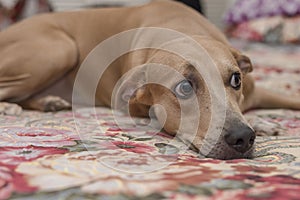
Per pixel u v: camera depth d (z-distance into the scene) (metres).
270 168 1.08
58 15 2.23
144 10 2.04
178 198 0.86
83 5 4.76
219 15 5.51
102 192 0.89
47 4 3.88
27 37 2.09
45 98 2.01
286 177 1.00
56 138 1.38
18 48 2.05
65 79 2.16
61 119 1.74
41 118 1.77
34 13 3.78
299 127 1.68
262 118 1.84
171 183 0.94
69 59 2.07
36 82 2.02
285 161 1.17
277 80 2.65
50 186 0.92
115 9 2.16
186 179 0.97
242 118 1.34
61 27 2.17
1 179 0.97
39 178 0.98
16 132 1.46
